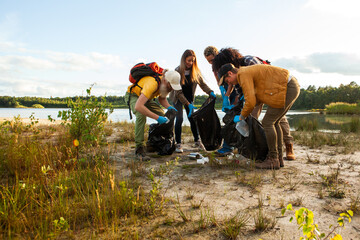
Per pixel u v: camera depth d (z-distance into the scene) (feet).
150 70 13.43
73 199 8.37
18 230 6.49
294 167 12.85
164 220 7.39
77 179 10.03
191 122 17.84
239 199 8.84
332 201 8.55
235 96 15.88
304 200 8.65
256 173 11.75
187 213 7.80
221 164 13.17
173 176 11.53
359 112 93.61
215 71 14.73
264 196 9.06
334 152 16.81
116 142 19.85
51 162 11.21
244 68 11.70
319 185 10.10
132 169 12.23
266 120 12.10
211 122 14.94
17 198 7.77
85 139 12.80
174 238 6.43
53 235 6.19
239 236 6.50
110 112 14.06
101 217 7.13
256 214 7.68
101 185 9.18
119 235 6.52
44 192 8.84
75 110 13.28
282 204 8.16
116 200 7.93
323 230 6.63
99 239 6.35
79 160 11.54
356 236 6.34
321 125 43.27
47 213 7.29
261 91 11.61
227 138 14.46
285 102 11.73
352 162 13.79
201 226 6.97
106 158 13.76
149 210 7.89
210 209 8.05
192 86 16.99
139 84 13.65
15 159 11.53
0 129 17.74
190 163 13.83
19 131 18.83
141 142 14.49
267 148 12.60
